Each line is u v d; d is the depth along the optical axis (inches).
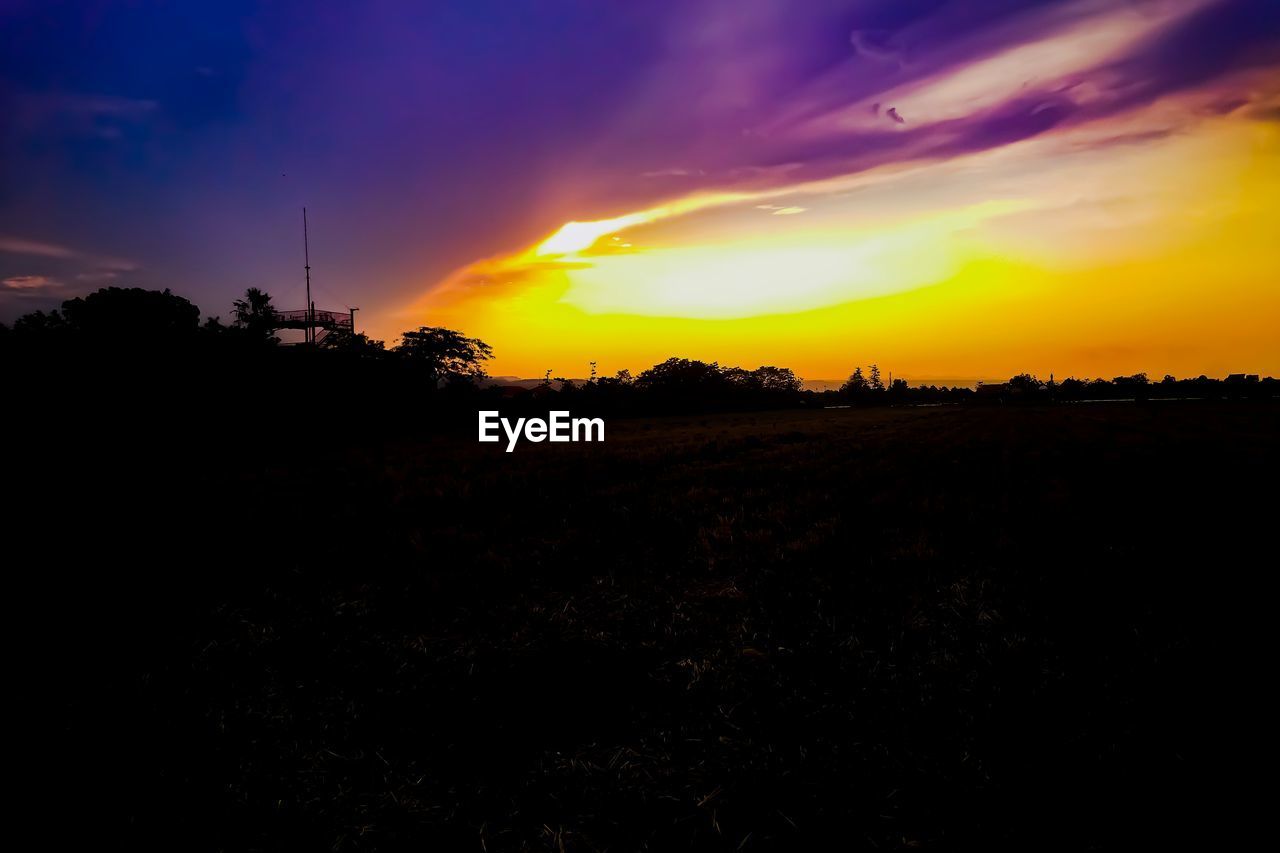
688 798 112.7
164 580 243.1
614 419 2591.0
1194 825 100.8
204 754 127.6
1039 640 174.7
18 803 110.5
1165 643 168.1
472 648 183.9
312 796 114.9
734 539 310.2
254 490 492.4
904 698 146.3
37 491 473.7
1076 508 379.9
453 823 107.3
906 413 3164.4
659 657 175.2
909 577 243.4
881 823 104.7
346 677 164.9
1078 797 108.8
